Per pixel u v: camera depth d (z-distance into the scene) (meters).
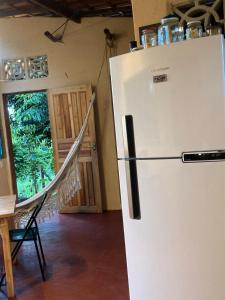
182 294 2.21
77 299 3.04
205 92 2.03
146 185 2.26
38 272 3.65
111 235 4.62
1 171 5.83
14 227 4.16
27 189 6.72
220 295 2.12
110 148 5.78
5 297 3.18
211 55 1.99
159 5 2.86
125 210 2.38
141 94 2.22
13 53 5.97
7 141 6.00
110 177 5.84
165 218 2.21
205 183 2.08
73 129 5.76
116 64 2.31
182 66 2.06
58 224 5.30
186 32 2.30
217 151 2.03
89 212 5.80
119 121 2.35
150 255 2.29
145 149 2.24
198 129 2.06
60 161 5.89
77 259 3.92
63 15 5.16
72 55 5.79
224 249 2.08
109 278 3.38
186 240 2.16
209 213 2.09
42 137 6.66
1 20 5.93
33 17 5.84
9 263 3.15
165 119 2.15
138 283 2.37
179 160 2.13
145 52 2.17
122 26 5.56
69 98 5.75
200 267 2.14
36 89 5.95
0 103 5.98
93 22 5.67
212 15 2.62
